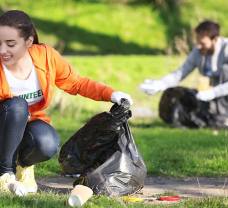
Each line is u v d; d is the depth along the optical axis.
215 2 43.69
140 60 29.80
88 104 24.80
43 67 10.08
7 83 9.91
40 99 10.22
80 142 10.59
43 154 10.27
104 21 41.19
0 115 9.95
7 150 10.07
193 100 20.31
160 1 42.62
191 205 9.49
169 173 13.15
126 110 10.26
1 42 9.70
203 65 19.70
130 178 10.38
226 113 20.09
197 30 19.59
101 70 28.08
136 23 41.34
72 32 39.56
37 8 42.38
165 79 19.27
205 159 14.00
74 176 11.09
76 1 43.41
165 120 20.77
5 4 42.38
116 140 10.48
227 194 11.08
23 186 10.07
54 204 9.06
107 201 9.53
